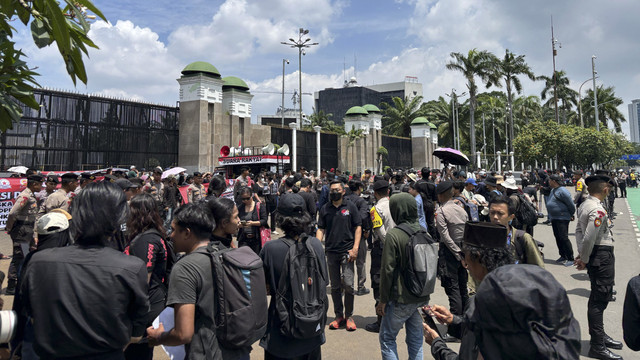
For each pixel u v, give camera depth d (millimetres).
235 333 2254
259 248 5695
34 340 1688
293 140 25312
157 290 2760
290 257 2801
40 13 2109
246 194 5559
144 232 2873
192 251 2387
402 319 3230
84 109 20344
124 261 1859
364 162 38625
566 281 6895
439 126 54938
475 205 6281
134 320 1898
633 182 41938
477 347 1434
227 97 27031
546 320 1124
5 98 2443
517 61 44438
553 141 39500
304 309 2717
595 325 4121
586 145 37969
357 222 4949
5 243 10055
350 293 4887
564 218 8000
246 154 23047
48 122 18953
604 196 4457
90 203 1857
